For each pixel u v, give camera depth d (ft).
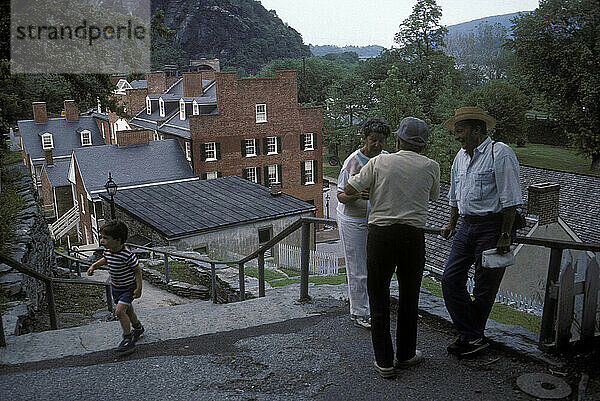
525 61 176.35
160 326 18.47
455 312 13.85
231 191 87.10
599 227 70.38
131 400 12.44
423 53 242.78
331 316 18.31
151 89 199.31
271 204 80.84
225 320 18.57
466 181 13.52
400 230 12.50
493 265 12.62
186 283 44.62
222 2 565.12
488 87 230.68
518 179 12.62
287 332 16.89
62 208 152.46
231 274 44.70
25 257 33.30
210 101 136.77
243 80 131.44
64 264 61.82
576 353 13.20
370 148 15.12
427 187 12.78
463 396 11.73
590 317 13.17
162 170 121.70
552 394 11.51
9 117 54.80
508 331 14.61
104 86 53.36
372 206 12.94
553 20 164.45
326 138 253.44
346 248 16.55
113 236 15.85
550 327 13.20
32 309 28.84
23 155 183.21
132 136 122.93
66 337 18.01
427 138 12.99
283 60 363.56
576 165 202.39
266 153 138.41
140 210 76.48
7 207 41.86
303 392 12.44
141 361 15.11
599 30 157.69
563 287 12.68
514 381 12.31
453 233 14.74
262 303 20.24
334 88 268.00
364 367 13.69
